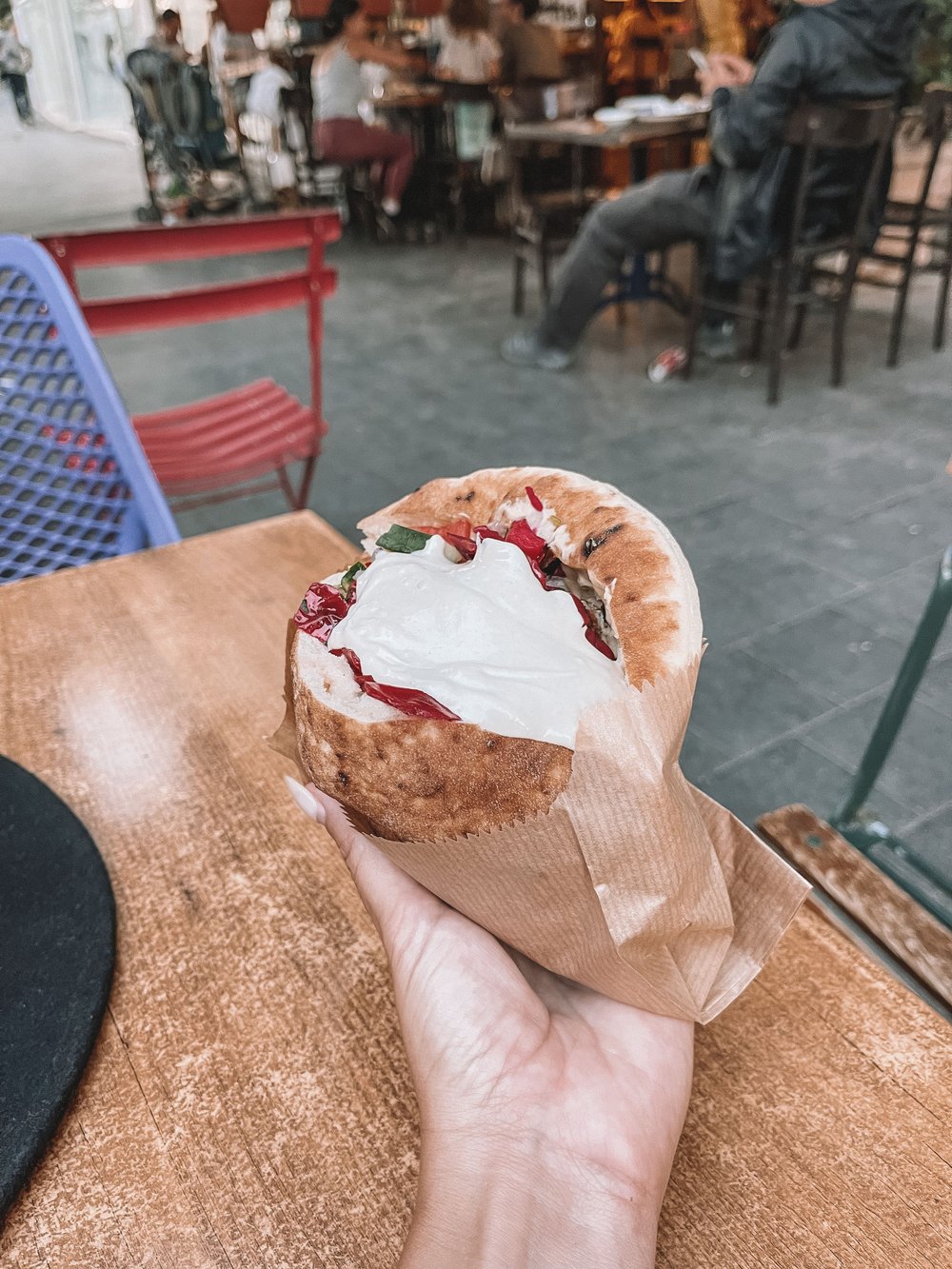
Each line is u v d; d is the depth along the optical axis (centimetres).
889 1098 54
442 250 655
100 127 1073
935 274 513
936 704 206
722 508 293
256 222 195
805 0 321
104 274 610
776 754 193
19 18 350
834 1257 47
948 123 365
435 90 645
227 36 761
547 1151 48
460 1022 53
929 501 291
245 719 87
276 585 108
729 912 52
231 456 213
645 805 44
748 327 466
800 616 238
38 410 129
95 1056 59
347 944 66
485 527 58
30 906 66
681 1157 52
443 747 47
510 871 49
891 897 89
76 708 90
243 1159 53
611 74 619
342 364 441
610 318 496
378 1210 50
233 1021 61
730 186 343
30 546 132
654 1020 55
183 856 73
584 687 46
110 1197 51
